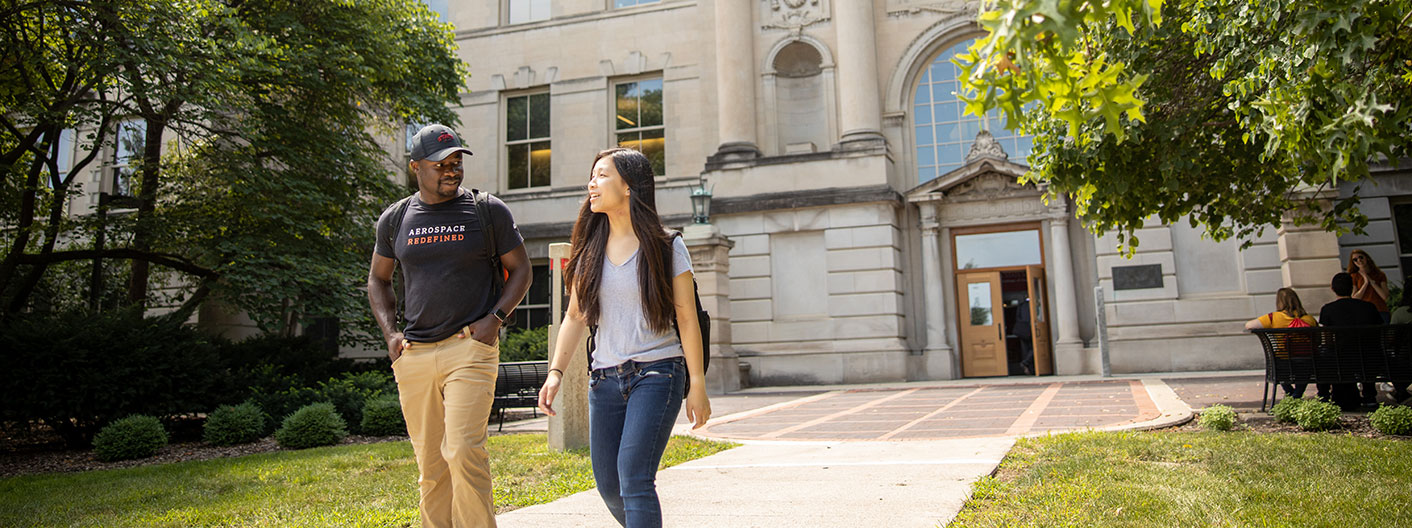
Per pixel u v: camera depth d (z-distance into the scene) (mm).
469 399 3365
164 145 19141
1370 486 4488
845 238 19719
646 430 2742
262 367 13352
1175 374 16891
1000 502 4418
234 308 15906
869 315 19406
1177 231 18297
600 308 2934
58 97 11953
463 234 3479
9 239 15930
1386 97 4789
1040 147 7695
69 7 11383
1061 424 8414
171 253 15180
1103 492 4484
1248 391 11266
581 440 7887
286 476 7016
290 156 14547
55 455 9953
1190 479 4832
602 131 22812
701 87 22312
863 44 20531
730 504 4734
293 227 14219
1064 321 18984
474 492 3355
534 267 22719
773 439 8461
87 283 19094
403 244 3506
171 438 11234
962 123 20984
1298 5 4504
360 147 16656
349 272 14578
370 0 15953
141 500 6090
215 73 12070
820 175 20016
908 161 20984
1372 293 10531
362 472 7125
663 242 2883
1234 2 6012
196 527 5016
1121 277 18391
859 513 4301
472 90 23766
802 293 20016
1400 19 4473
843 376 19344
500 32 23859
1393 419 6602
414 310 3475
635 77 23094
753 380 19781
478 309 3484
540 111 23625
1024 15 1700
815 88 21984
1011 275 19984
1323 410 7066
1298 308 8898
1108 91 1970
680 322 2875
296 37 14625
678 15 22766
